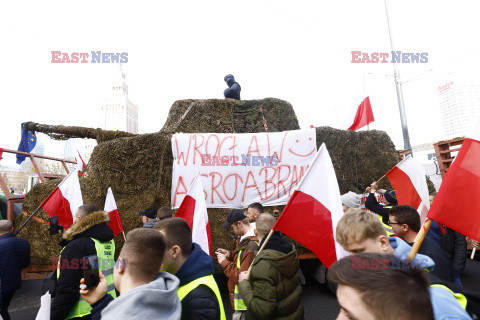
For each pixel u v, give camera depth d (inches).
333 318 154.5
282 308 76.2
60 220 135.2
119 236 185.5
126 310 42.8
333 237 84.6
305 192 87.8
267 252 79.6
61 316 77.0
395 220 87.4
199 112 225.6
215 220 195.3
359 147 225.6
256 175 200.4
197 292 57.5
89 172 196.9
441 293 45.3
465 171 64.7
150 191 195.0
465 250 125.6
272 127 231.0
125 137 204.8
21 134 259.8
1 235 137.3
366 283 25.7
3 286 131.3
